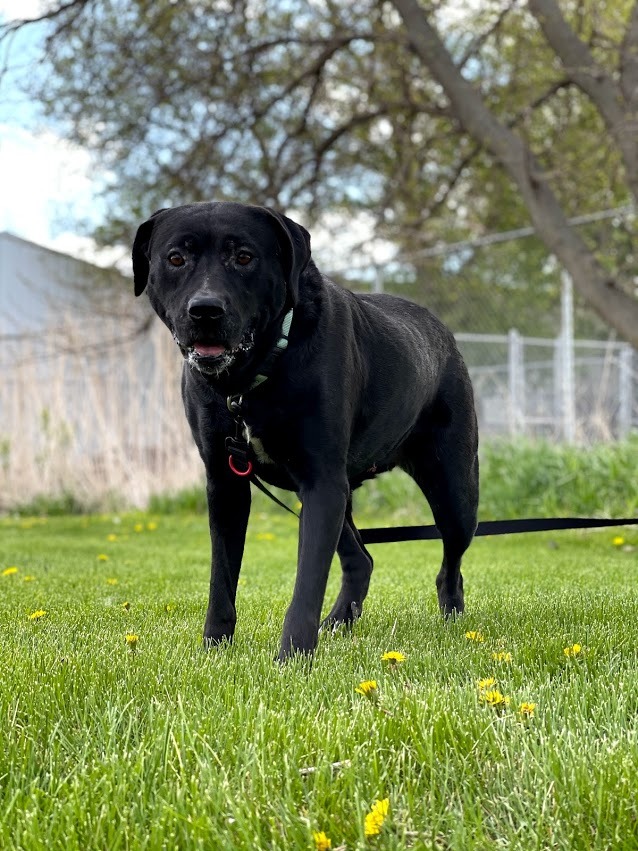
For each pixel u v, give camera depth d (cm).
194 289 275
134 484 1113
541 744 187
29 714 216
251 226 286
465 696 218
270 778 175
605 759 178
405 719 201
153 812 166
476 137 1094
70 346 1092
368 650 288
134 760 187
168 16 1134
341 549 386
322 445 289
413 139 1459
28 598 431
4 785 183
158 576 538
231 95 1212
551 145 1309
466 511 382
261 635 324
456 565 388
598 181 1227
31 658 269
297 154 1332
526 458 910
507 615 357
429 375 362
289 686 238
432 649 287
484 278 1348
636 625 319
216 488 309
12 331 1413
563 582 472
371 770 179
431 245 1416
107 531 927
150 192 1275
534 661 271
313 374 288
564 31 1050
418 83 1345
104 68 1147
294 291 281
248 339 282
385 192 1479
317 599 278
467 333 1300
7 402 1125
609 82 1048
